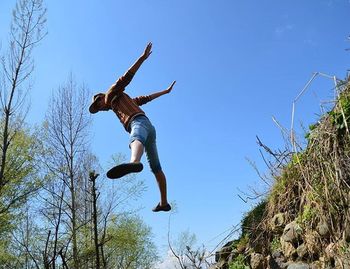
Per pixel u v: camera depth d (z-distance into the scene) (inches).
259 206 242.5
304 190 200.8
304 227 190.9
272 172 234.4
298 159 208.2
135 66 131.8
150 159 130.2
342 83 205.6
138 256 562.6
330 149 193.0
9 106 414.0
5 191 462.9
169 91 151.2
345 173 179.2
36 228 442.0
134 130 123.7
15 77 416.8
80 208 476.1
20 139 482.3
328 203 177.8
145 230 562.3
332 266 169.9
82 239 425.4
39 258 296.4
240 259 221.6
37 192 478.6
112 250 455.2
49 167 498.6
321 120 209.2
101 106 139.9
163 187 131.3
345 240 166.2
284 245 200.2
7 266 372.5
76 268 180.2
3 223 438.0
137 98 145.7
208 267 236.8
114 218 502.0
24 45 426.0
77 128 537.0
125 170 112.0
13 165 472.4
